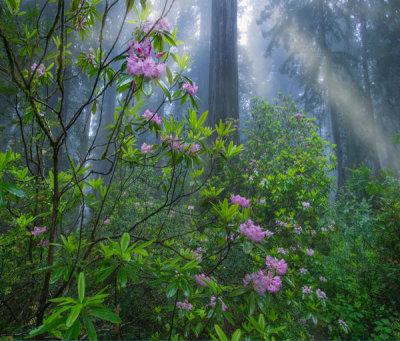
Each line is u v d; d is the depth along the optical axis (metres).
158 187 2.28
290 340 1.86
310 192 4.23
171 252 2.46
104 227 2.59
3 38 1.14
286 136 5.98
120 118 1.52
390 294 3.12
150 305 2.05
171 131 1.76
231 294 1.53
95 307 0.94
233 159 5.41
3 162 1.20
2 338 1.27
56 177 1.38
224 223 1.62
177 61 1.70
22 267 1.73
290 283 1.86
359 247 3.72
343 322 2.66
